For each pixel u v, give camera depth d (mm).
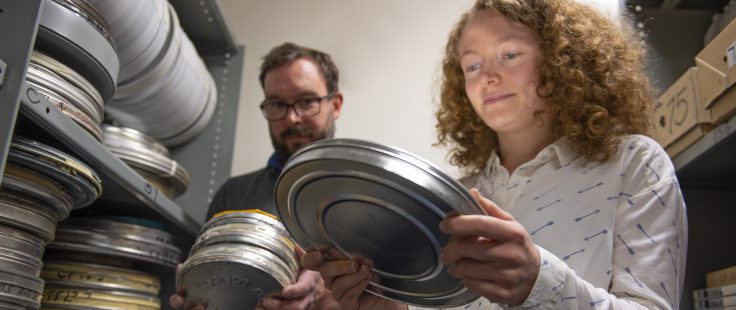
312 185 704
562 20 1033
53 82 1011
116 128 1551
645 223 865
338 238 799
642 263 830
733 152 1450
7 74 799
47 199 1021
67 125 1004
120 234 1499
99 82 1169
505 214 670
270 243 1137
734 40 1230
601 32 1071
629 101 1053
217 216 1195
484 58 1025
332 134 2047
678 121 1479
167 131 2064
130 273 1523
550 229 946
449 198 612
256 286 1131
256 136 2580
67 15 1000
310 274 1210
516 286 674
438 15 2701
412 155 622
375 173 621
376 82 2621
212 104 2229
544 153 1015
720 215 1727
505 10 1018
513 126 1043
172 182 1731
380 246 766
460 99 1278
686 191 1748
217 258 1076
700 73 1386
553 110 1029
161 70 1699
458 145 1312
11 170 950
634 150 942
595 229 905
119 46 1438
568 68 1019
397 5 2734
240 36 2754
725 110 1296
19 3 835
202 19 2209
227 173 2246
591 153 974
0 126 778
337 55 2676
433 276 789
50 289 1396
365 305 947
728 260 1684
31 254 1020
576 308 695
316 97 1936
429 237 691
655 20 1820
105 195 1506
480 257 646
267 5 2797
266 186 1984
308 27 2738
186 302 1196
